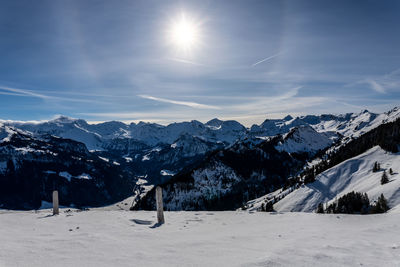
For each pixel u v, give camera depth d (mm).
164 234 12594
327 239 11164
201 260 7922
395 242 10227
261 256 8328
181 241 10773
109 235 11258
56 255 7871
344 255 8219
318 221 16953
